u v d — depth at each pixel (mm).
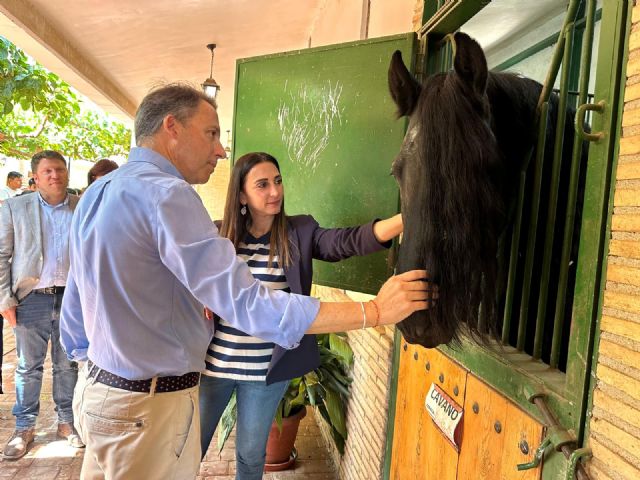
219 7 3943
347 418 2711
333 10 3883
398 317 1029
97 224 1153
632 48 812
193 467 1330
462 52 977
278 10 4262
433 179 967
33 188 5672
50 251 2711
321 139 1943
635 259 791
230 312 1086
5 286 2623
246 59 2217
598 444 858
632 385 784
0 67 3902
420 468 1589
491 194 982
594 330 879
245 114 2242
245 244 1808
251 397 1830
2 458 2717
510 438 1099
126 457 1213
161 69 5703
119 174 1201
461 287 973
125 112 7055
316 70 1952
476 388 1255
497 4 2061
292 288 1726
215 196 9234
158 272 1167
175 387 1250
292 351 1767
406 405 1729
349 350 2721
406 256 1044
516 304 1320
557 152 1106
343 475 2682
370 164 1790
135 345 1184
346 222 1870
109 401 1206
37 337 2781
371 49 1793
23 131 6008
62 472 2617
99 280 1152
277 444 2783
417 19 1880
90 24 4156
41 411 3287
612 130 854
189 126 1264
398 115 1204
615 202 836
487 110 1013
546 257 1120
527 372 1066
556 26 2219
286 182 2098
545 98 1153
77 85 5559
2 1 3246
